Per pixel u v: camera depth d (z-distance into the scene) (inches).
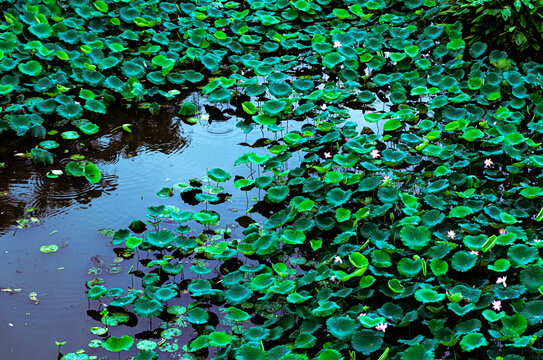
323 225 152.5
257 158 176.1
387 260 135.6
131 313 131.4
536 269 130.4
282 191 165.0
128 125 201.5
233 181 179.5
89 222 158.6
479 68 223.6
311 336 119.2
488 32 232.7
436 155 177.5
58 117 203.8
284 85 216.8
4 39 218.2
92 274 140.9
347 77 227.6
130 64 224.4
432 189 162.9
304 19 274.2
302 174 177.3
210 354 121.0
